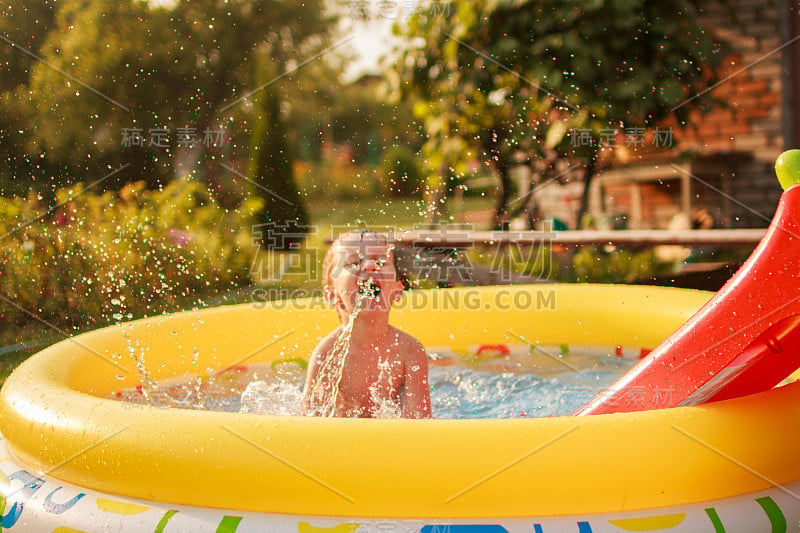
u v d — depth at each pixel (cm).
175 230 618
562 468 124
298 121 1827
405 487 124
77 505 137
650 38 471
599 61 473
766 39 646
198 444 131
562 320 282
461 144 540
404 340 213
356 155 2139
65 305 480
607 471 125
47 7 855
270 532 124
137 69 979
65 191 614
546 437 127
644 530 122
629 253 574
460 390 241
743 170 650
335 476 125
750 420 134
